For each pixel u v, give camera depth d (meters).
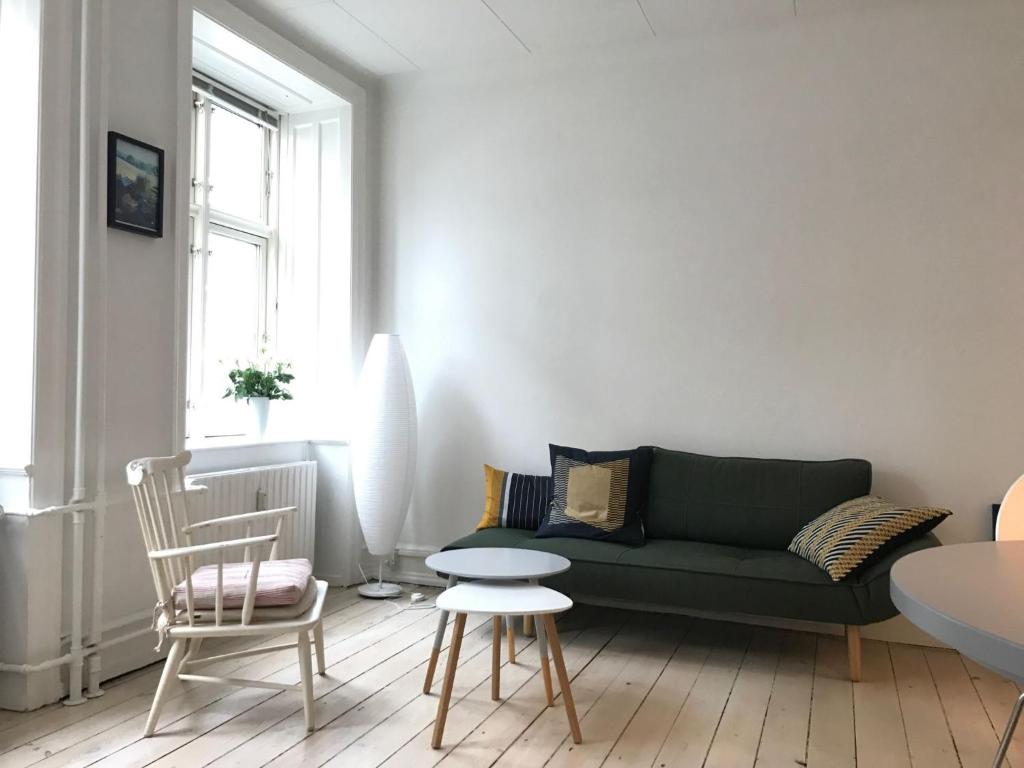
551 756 2.46
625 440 4.23
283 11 3.95
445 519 4.59
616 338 4.26
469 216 4.59
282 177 4.75
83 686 2.95
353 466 4.34
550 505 4.07
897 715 2.83
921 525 3.14
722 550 3.60
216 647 3.46
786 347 3.94
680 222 4.14
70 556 2.92
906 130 3.74
